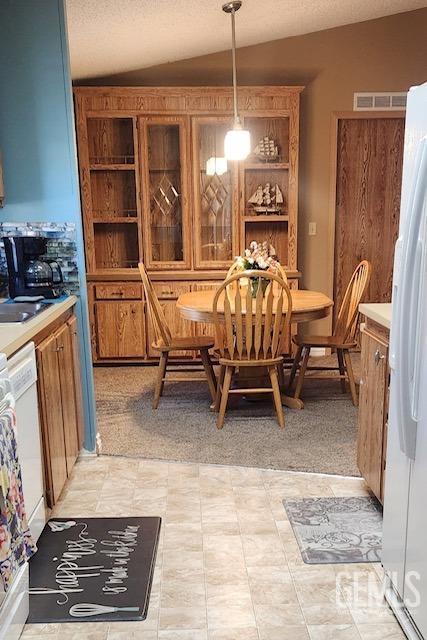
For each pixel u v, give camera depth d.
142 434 3.35
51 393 2.34
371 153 4.87
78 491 2.68
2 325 2.12
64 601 1.91
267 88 4.38
